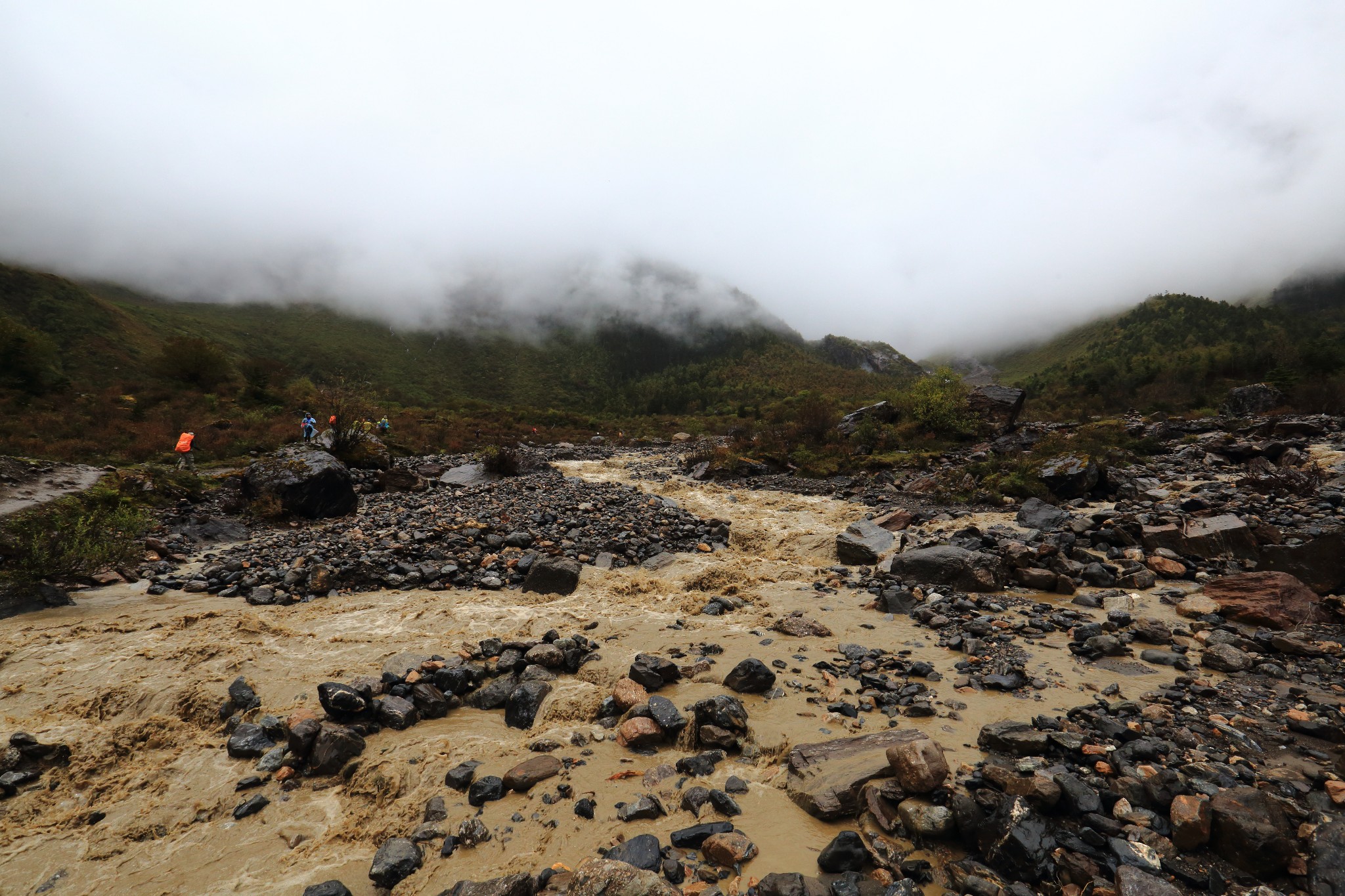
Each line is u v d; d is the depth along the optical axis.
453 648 8.55
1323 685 6.45
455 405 73.88
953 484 20.14
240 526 16.16
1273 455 20.44
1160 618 8.82
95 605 10.60
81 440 27.53
